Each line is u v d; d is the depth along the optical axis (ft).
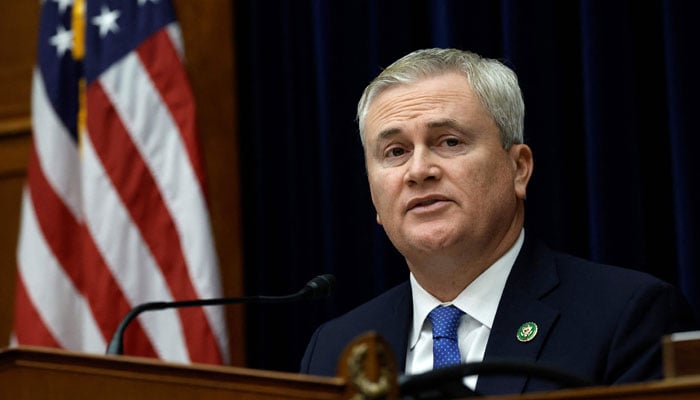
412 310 26.20
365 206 40.96
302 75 42.42
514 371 14.48
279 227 42.16
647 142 36.94
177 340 38.22
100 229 39.11
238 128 43.27
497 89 25.96
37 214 40.40
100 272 38.78
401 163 25.66
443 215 24.80
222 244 42.34
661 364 22.24
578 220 37.86
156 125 39.93
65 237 40.29
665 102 36.83
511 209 25.73
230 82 43.01
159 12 41.01
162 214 39.17
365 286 40.73
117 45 40.60
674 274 36.32
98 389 14.76
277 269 42.09
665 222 36.55
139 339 38.37
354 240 40.83
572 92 38.34
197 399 14.20
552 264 24.98
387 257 39.58
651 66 37.14
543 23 37.83
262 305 41.91
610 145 36.09
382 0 40.63
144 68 40.37
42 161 40.78
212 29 43.37
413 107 25.52
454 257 24.82
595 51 36.47
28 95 45.62
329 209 40.68
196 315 38.14
